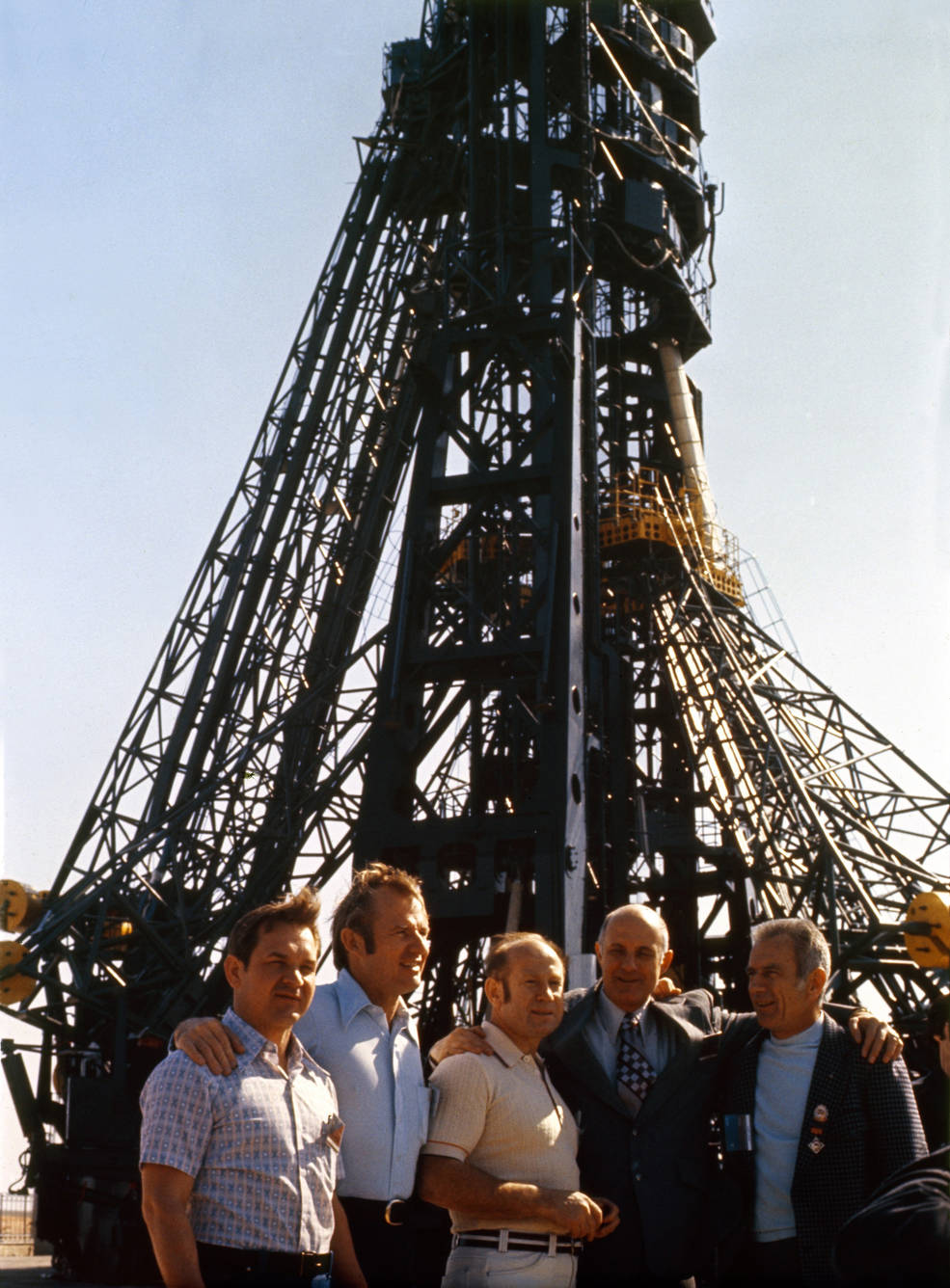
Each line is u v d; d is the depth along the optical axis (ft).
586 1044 34.71
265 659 194.49
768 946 33.27
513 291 152.56
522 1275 30.32
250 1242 25.63
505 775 159.74
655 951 34.94
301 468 200.75
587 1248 33.19
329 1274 26.58
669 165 209.05
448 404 148.87
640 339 223.92
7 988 150.61
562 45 179.52
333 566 200.75
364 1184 29.89
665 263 209.15
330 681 180.75
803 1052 33.19
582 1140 33.83
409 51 216.95
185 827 177.17
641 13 208.13
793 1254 32.04
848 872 161.68
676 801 194.39
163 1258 24.75
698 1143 33.78
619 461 225.35
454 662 138.31
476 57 172.24
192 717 188.03
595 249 200.95
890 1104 31.99
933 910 147.02
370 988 31.65
